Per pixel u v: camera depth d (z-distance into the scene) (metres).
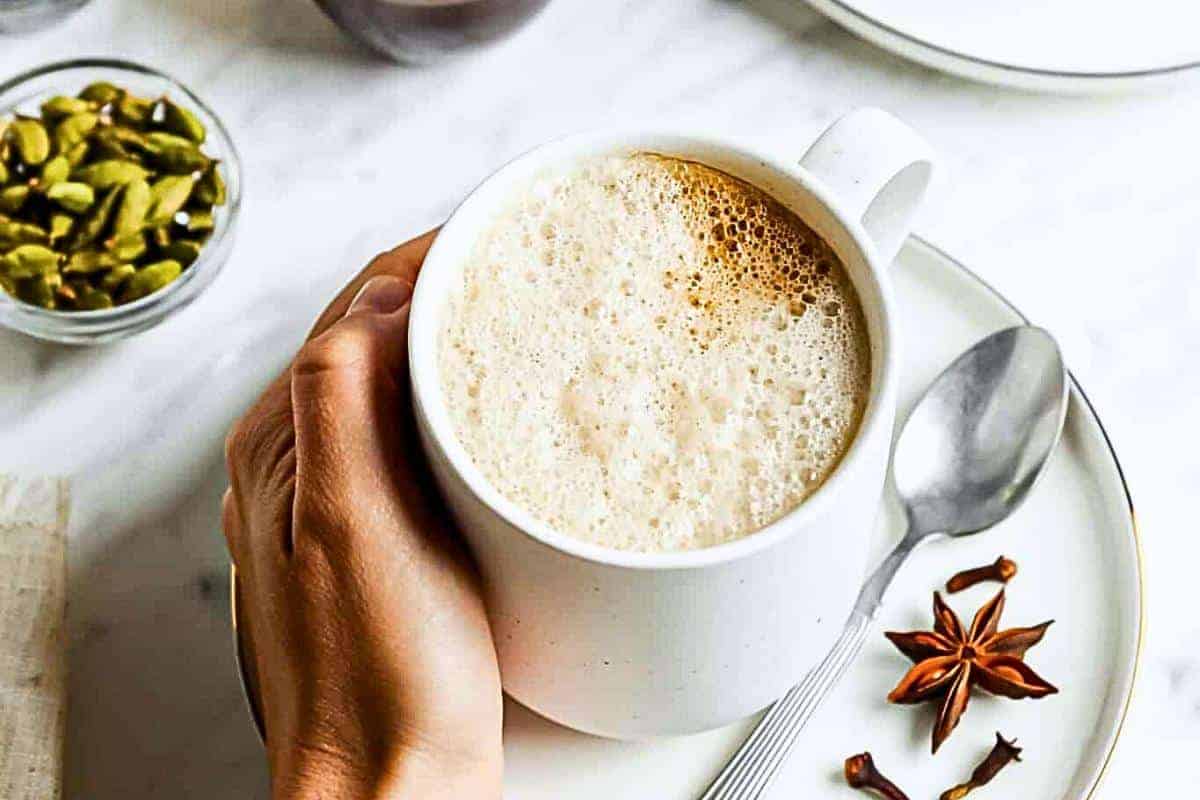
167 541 0.56
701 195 0.46
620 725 0.47
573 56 0.62
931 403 0.53
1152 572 0.56
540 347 0.45
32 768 0.52
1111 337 0.58
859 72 0.62
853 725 0.51
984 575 0.52
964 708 0.50
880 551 0.52
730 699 0.46
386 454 0.46
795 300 0.45
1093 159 0.60
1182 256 0.59
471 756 0.46
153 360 0.59
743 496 0.44
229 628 0.55
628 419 0.44
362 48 0.63
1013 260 0.59
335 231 0.60
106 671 0.55
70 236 0.59
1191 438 0.57
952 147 0.61
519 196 0.46
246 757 0.54
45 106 0.61
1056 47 0.60
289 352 0.59
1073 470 0.53
